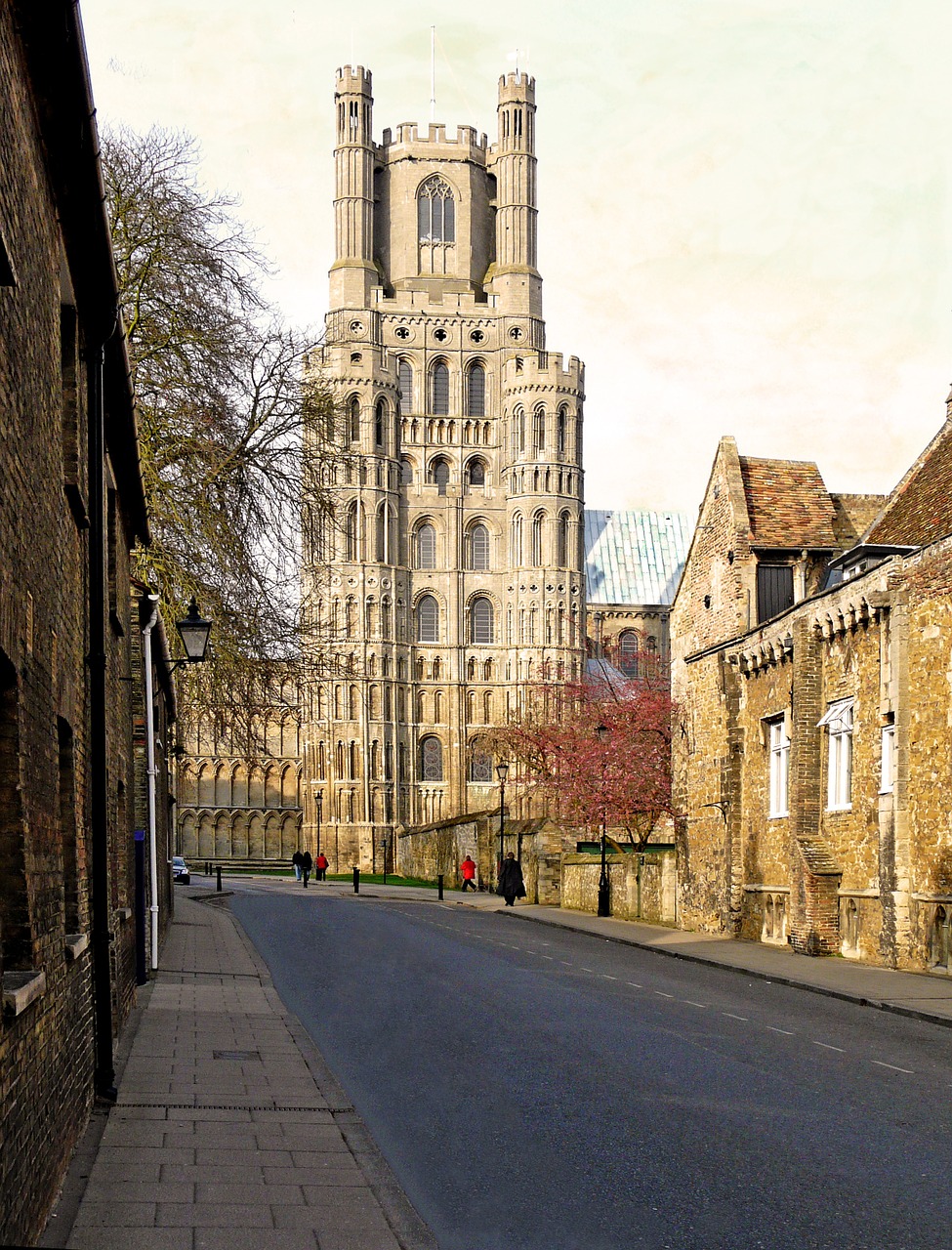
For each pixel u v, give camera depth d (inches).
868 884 1119.0
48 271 374.0
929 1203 387.2
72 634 447.8
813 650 1219.9
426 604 5418.3
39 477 346.6
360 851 5157.5
